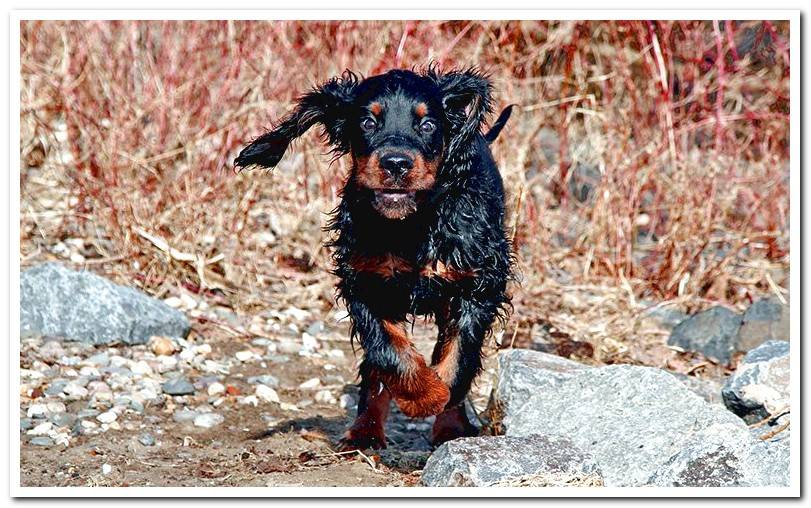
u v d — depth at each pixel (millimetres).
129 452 4773
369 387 4926
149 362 5895
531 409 4828
